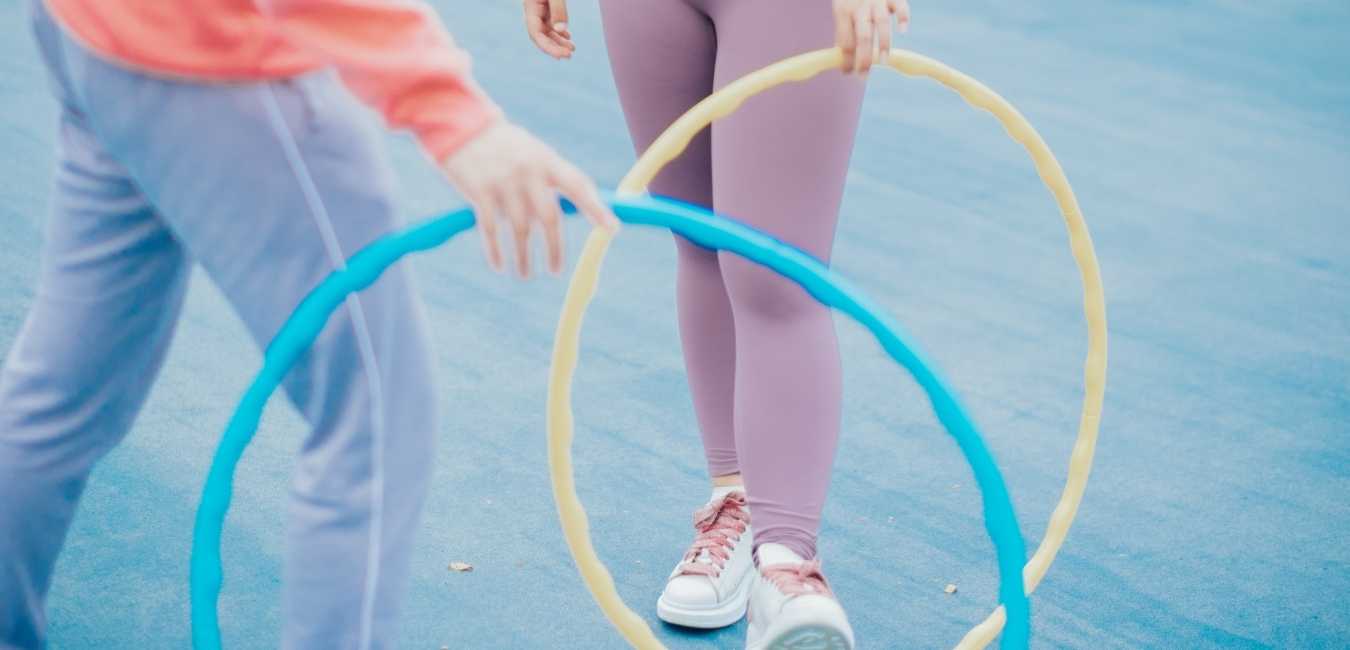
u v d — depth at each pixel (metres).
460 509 2.74
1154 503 2.95
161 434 2.88
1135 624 2.52
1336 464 3.18
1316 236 4.69
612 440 3.03
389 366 1.70
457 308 3.59
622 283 3.83
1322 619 2.56
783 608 2.03
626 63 2.26
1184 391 3.49
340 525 1.71
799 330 2.14
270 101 1.56
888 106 5.57
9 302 3.33
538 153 1.48
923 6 7.22
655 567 2.60
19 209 3.84
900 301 3.87
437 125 1.49
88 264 1.75
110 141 1.61
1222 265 4.36
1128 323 3.87
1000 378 3.47
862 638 2.43
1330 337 3.91
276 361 1.61
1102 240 4.47
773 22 2.03
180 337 3.29
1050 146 5.34
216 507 1.77
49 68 1.65
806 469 2.14
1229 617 2.56
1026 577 2.26
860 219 4.43
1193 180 5.14
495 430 3.03
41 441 1.79
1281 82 6.57
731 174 2.09
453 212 1.63
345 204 1.63
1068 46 6.79
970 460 1.81
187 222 1.63
